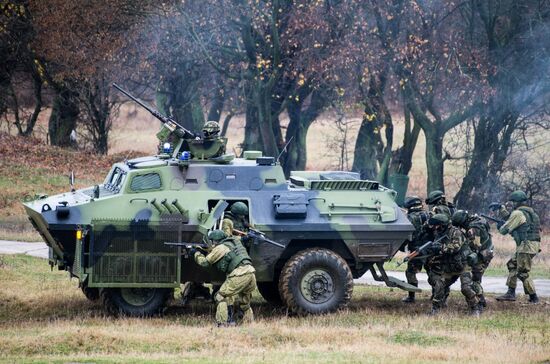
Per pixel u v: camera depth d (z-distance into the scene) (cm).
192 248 5725
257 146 14975
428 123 13162
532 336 5369
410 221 6303
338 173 6506
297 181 6316
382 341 5131
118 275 5747
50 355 4731
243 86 14088
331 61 12912
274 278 6356
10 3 15062
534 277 8031
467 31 13425
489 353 4800
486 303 6575
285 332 5262
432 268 6138
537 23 12706
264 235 5919
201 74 15688
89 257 5700
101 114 16375
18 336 5128
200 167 6025
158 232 5781
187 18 13338
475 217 6256
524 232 6612
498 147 13325
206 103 17200
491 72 12838
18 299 6438
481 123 13262
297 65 13238
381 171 13788
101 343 4941
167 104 16762
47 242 6203
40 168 13862
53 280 7138
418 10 12644
